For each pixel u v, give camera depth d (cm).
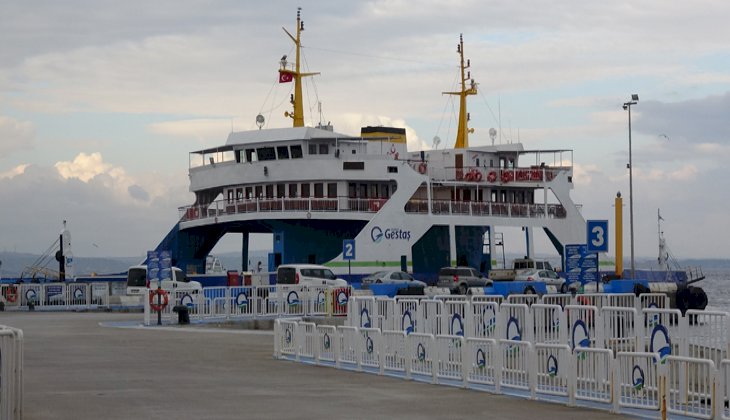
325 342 2652
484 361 2111
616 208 5644
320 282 5566
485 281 6103
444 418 1697
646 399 1775
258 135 6575
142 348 3144
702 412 1680
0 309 5753
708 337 2212
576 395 1848
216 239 7312
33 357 2822
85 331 3938
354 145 6631
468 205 6706
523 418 1698
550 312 2523
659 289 5075
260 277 6269
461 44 7844
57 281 7156
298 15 7238
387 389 2103
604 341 2420
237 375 2375
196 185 6981
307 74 7225
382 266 6294
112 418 1669
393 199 6375
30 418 1664
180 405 1838
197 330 4003
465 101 7825
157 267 4384
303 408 1808
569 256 3947
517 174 6969
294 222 6525
